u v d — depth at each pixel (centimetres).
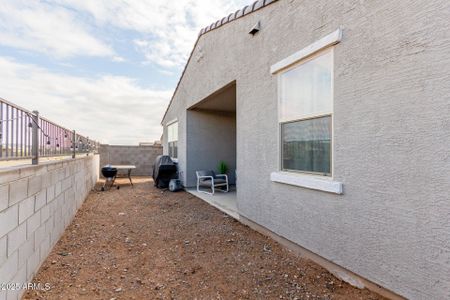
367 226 248
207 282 281
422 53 205
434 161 197
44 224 322
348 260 269
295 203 350
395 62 224
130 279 288
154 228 479
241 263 328
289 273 299
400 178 219
